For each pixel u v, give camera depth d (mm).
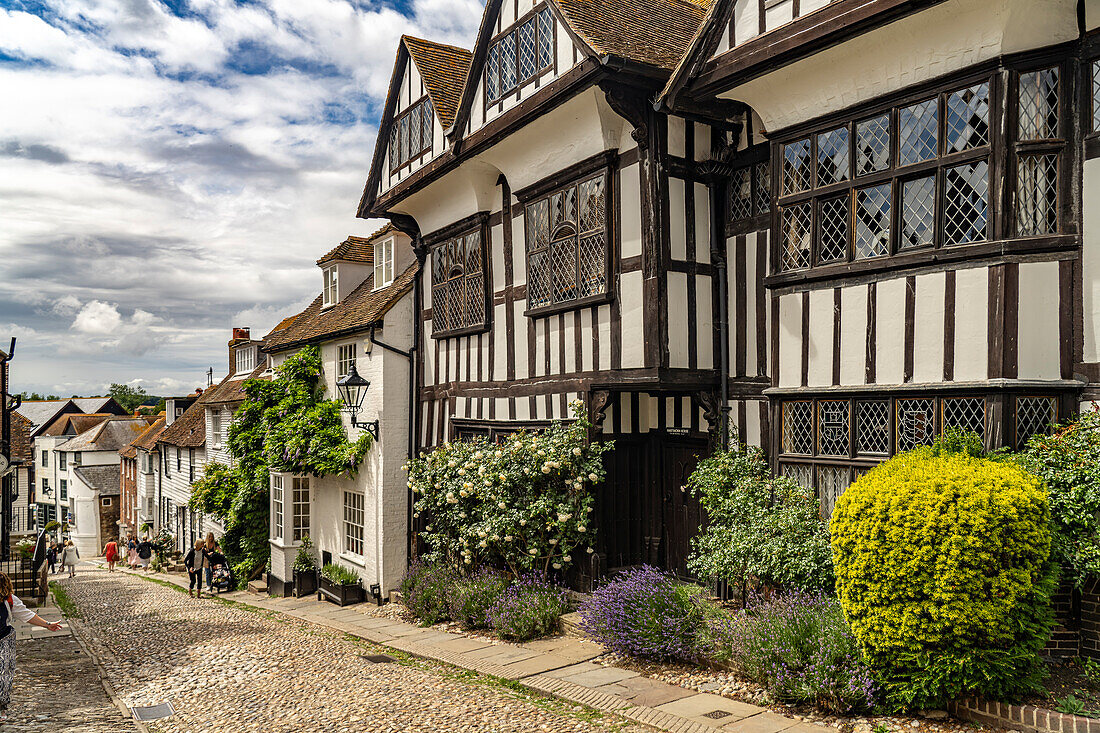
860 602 5938
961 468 5723
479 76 10852
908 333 6859
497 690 7480
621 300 9164
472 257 12336
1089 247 6137
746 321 8805
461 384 12758
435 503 12047
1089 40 6176
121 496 38406
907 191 6957
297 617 12922
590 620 8555
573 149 9742
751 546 7559
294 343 17562
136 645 10977
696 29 9742
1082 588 5918
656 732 6008
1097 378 6094
